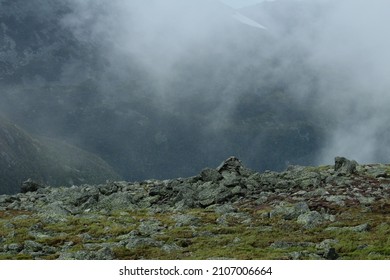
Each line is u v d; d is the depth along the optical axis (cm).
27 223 6400
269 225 5809
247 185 8038
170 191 8319
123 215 7038
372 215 6025
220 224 5959
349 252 4416
